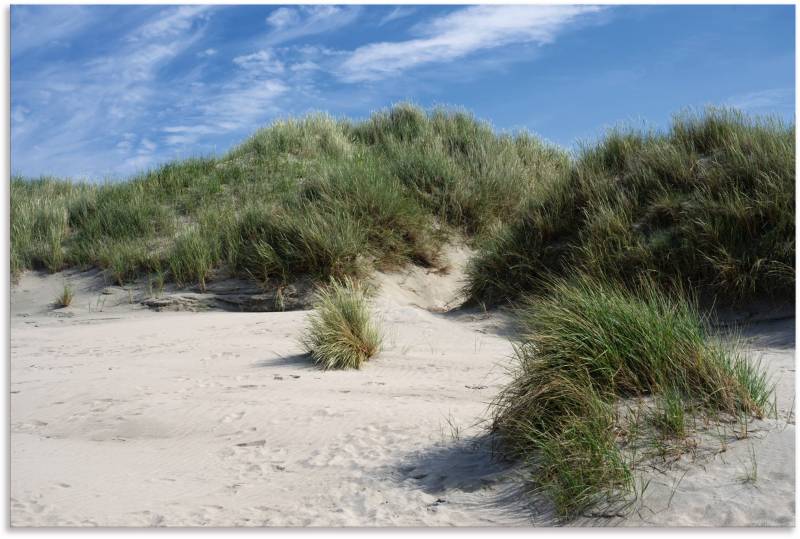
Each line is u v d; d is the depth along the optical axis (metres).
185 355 8.30
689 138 11.24
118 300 12.98
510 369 6.64
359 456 4.68
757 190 9.30
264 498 4.11
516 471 4.04
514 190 15.46
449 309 11.92
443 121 19.03
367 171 14.59
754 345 7.48
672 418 3.91
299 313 10.85
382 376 6.93
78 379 7.22
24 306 13.16
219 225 14.24
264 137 18.64
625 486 3.56
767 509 3.20
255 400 6.14
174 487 4.35
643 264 9.34
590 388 4.22
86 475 4.57
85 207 16.42
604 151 11.87
